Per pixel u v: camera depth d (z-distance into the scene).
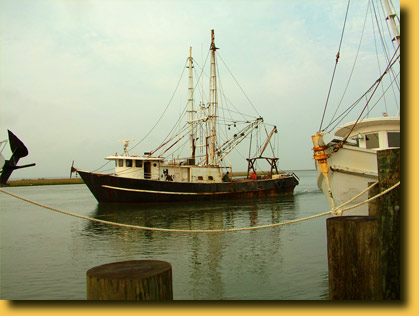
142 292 4.12
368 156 14.13
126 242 17.19
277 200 40.41
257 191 43.22
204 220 24.47
